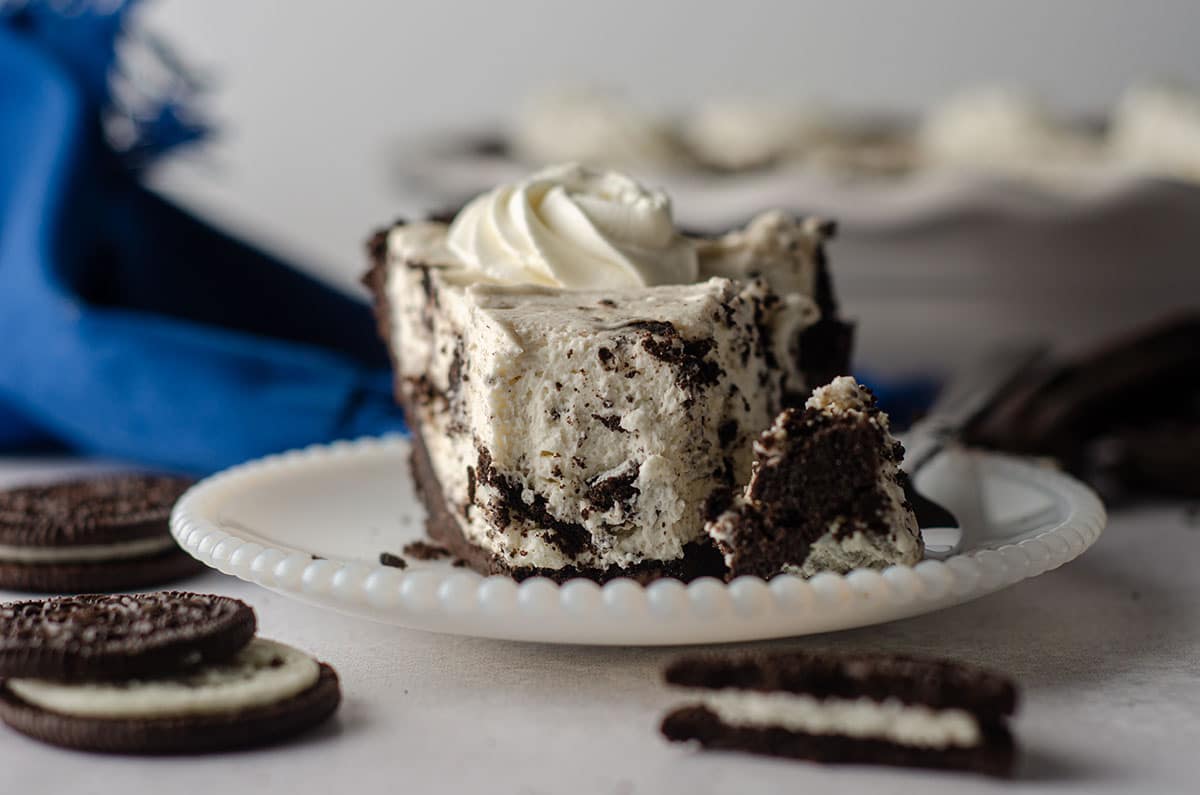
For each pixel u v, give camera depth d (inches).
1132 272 24.5
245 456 19.2
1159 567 15.8
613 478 13.5
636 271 14.5
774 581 12.0
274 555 12.9
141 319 19.9
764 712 11.4
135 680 11.7
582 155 33.8
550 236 14.7
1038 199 24.0
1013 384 18.6
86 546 15.1
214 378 19.1
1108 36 37.9
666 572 13.6
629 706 12.2
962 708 11.1
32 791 11.1
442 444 15.2
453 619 12.3
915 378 22.2
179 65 22.4
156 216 22.1
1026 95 36.2
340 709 12.3
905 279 25.2
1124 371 18.5
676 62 39.4
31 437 21.2
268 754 11.6
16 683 11.8
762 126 35.4
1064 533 13.3
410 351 16.0
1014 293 25.0
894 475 12.9
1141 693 12.6
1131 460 18.2
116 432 19.6
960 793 11.0
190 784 11.2
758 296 14.4
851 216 24.8
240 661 12.1
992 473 16.0
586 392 13.4
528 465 13.6
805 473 12.6
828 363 15.6
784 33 39.1
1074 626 14.0
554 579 13.6
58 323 19.5
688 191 26.7
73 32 21.6
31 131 21.1
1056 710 12.3
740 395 13.9
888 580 12.1
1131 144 33.3
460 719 12.1
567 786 11.1
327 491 16.4
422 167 29.7
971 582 12.4
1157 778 11.2
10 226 20.7
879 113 38.8
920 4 38.5
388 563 14.7
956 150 34.7
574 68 39.2
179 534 13.9
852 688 11.2
